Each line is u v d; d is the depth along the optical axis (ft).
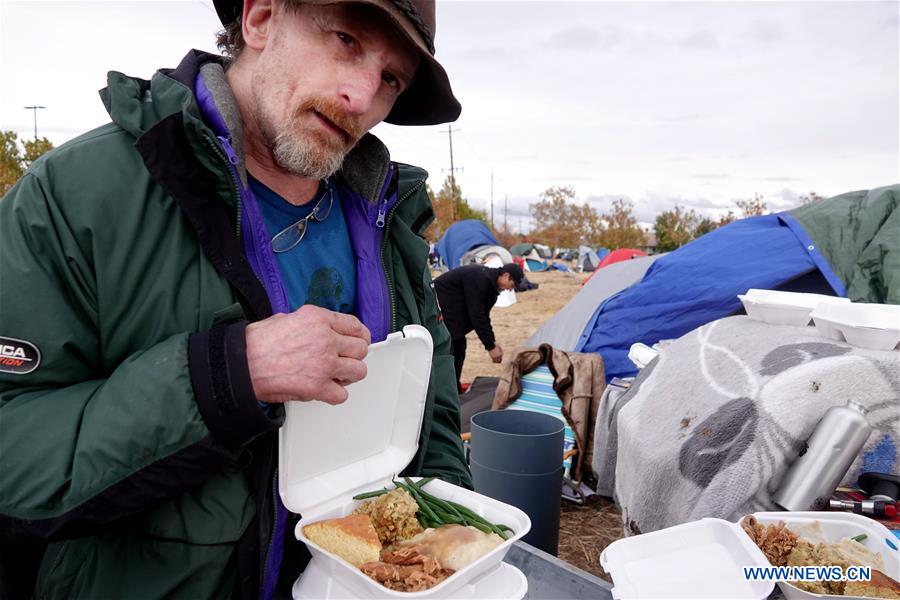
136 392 3.00
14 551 3.69
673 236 150.00
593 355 13.09
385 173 4.81
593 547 10.52
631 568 3.96
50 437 3.00
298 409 3.89
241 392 3.01
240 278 3.59
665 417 7.15
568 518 11.61
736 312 13.15
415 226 5.35
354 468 4.46
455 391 5.51
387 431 4.63
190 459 3.02
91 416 3.02
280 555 4.07
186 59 4.18
